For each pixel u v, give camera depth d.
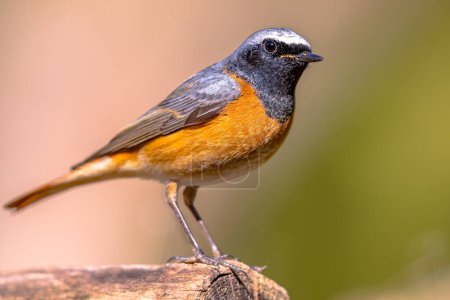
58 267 6.76
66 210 14.59
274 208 15.66
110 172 9.18
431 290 13.29
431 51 16.86
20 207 9.49
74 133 14.93
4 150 14.77
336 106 16.94
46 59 15.25
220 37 15.90
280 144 8.80
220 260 7.90
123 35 15.50
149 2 15.65
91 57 15.29
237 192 15.91
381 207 15.26
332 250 15.01
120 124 15.06
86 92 15.16
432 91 16.30
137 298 6.60
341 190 15.57
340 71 17.27
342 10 17.31
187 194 9.23
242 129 8.48
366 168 15.70
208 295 6.94
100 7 15.54
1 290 6.36
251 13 16.27
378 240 14.98
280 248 15.23
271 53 8.54
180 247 14.50
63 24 15.42
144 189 14.90
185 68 15.58
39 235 14.36
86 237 14.55
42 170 14.70
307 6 17.08
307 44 8.62
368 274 14.73
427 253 13.76
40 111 15.00
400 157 15.67
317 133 16.64
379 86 16.84
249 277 7.71
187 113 8.55
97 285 6.61
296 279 14.91
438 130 15.79
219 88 8.55
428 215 14.99
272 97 8.57
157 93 15.30
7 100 15.06
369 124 16.25
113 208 14.75
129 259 14.55
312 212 15.45
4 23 15.35
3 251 14.18
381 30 17.55
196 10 15.86
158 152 8.74
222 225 15.62
